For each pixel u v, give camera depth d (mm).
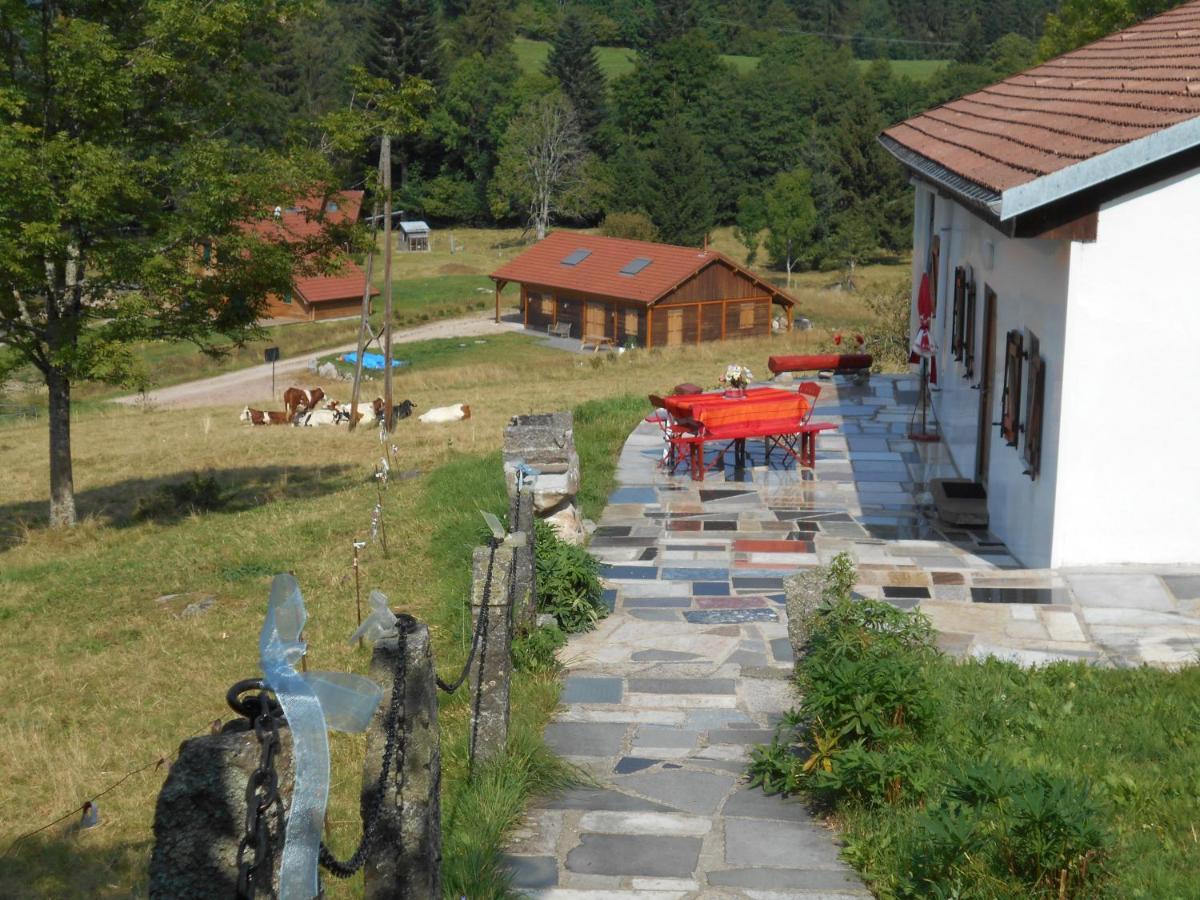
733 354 44000
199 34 19562
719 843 6926
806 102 112125
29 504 23828
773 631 10711
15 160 16891
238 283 20156
